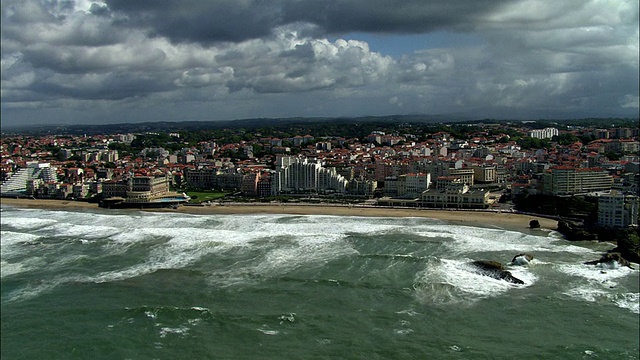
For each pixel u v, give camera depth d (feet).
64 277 496.23
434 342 354.13
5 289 464.65
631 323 380.17
